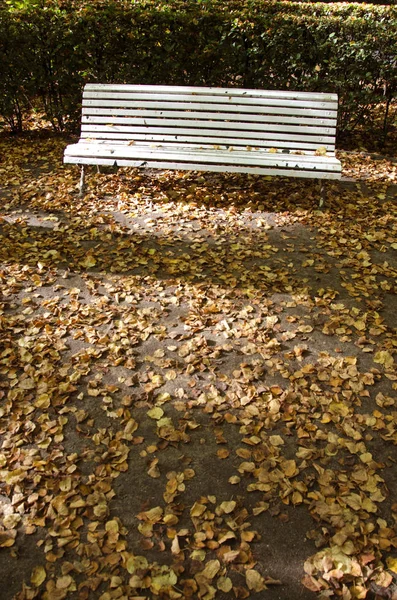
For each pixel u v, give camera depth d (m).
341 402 2.80
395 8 6.97
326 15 6.85
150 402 2.80
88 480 2.37
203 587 1.96
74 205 5.04
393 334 3.35
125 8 6.23
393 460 2.48
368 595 1.95
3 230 4.57
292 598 1.94
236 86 6.67
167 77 6.55
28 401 2.78
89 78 6.54
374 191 5.45
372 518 2.23
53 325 3.38
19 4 6.51
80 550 2.08
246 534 2.15
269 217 4.88
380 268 4.06
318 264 4.12
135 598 1.92
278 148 5.18
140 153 4.95
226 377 2.97
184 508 2.27
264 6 6.80
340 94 6.42
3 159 6.17
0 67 6.45
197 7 6.31
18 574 2.00
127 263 4.13
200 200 5.20
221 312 3.54
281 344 3.24
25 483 2.35
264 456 2.49
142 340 3.26
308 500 2.30
